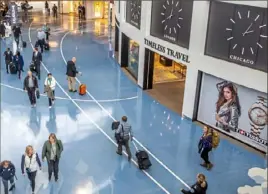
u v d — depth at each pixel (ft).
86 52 86.28
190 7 49.11
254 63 41.93
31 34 101.09
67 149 42.88
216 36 45.78
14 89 60.49
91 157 41.52
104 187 36.27
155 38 57.11
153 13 57.57
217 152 44.04
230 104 46.93
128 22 69.92
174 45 52.85
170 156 42.57
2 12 110.73
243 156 43.39
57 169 36.22
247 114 45.29
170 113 54.49
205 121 51.01
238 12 42.34
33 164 33.27
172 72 72.69
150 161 40.93
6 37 94.53
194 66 49.26
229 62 44.50
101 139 45.73
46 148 35.14
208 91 49.52
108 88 63.57
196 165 41.01
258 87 41.70
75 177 37.63
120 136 40.42
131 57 71.56
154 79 68.59
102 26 118.83
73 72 59.16
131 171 39.24
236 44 43.50
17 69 65.92
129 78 69.62
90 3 129.08
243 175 39.47
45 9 138.72
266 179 38.40
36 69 65.26
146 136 47.06
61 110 53.52
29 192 34.71
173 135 47.67
